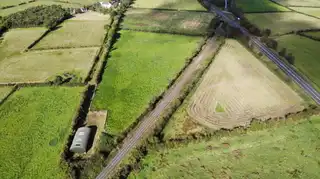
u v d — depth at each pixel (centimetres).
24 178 3950
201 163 4075
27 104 5416
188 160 4131
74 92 5734
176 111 5056
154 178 3894
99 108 5259
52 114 5138
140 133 4591
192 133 4562
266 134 4494
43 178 3928
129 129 4634
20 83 5997
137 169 4006
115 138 4475
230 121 4781
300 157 4078
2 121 5000
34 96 5647
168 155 4222
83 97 5459
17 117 5084
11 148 4444
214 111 5016
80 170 3984
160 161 4134
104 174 3919
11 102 5481
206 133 4512
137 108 5209
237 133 4500
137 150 4206
